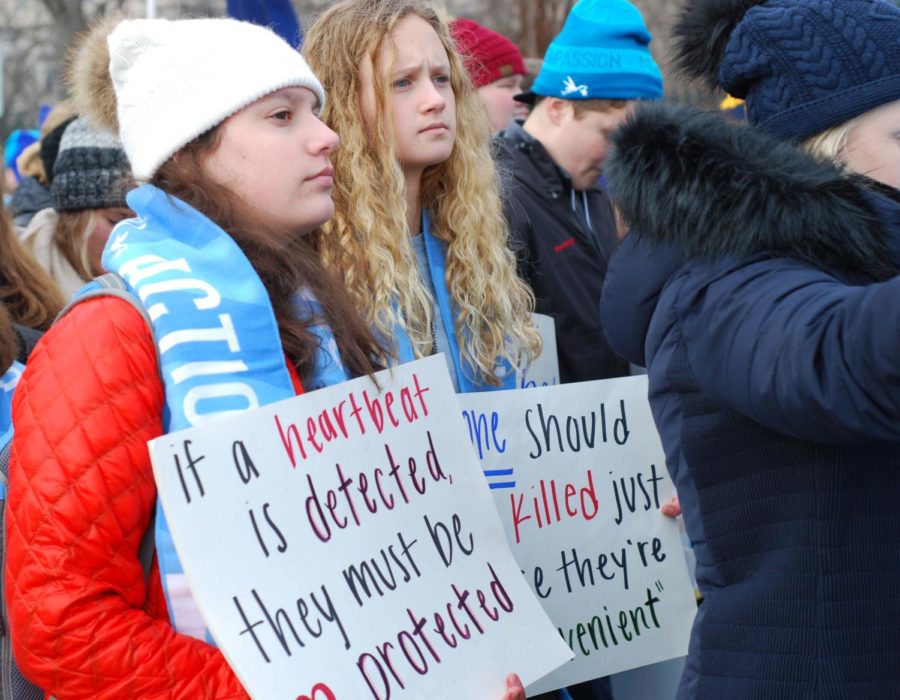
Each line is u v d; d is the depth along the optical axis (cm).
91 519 277
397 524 312
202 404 287
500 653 322
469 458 336
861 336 237
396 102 425
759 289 275
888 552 288
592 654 432
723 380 279
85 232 629
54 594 274
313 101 333
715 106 372
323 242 414
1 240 528
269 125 319
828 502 286
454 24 668
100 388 283
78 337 289
